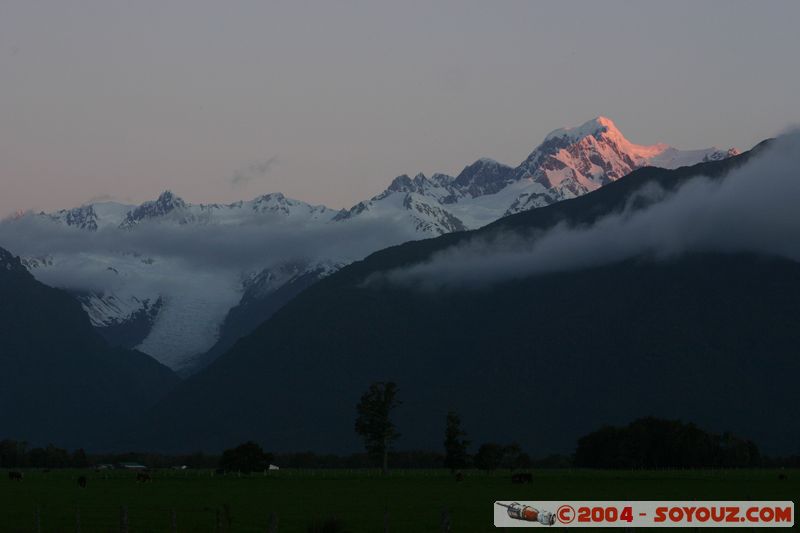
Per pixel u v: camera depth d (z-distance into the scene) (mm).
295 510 149625
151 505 160125
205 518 133250
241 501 170625
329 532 112625
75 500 173875
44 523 128250
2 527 124438
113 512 145500
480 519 134000
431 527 123875
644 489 199750
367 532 118938
